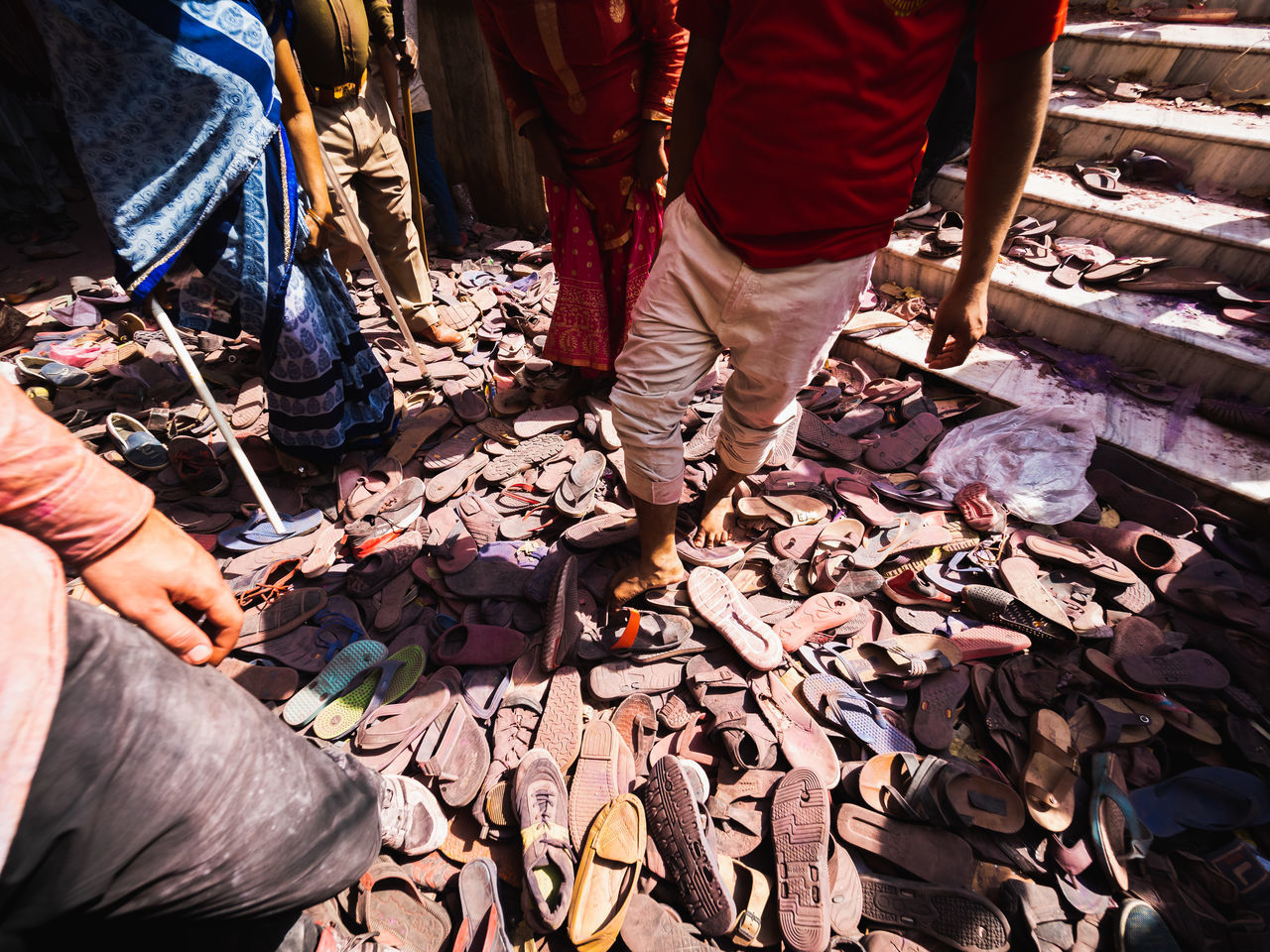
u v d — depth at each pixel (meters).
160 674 0.64
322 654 1.77
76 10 1.30
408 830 1.39
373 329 3.17
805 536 2.09
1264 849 1.43
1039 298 2.75
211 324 2.00
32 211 4.34
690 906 1.29
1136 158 2.99
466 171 4.25
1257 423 2.29
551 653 1.69
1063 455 2.30
